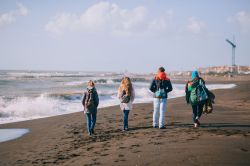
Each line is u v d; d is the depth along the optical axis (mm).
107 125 11312
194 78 9594
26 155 7426
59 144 8492
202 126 9898
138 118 12922
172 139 7594
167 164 5305
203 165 5051
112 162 5844
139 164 5500
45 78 72688
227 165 4988
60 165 6184
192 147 6434
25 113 16312
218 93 27984
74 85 43281
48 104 19469
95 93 9625
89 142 8414
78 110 18125
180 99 23656
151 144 7164
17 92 29781
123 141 7977
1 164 6730
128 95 9969
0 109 16828
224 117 12258
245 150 5926
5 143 9016
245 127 9555
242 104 17797
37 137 9828
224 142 6773
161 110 9734
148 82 63656
